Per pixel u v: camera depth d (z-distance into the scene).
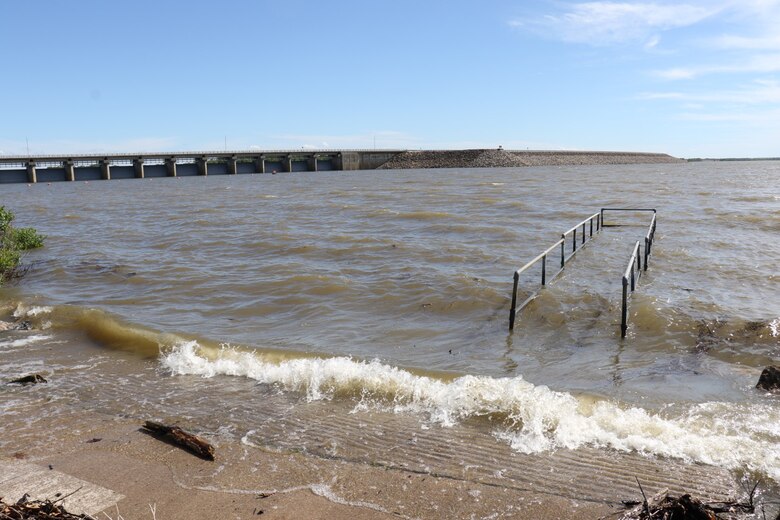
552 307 10.01
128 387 6.42
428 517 3.83
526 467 4.48
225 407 5.79
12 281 13.45
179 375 6.83
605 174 85.50
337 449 4.83
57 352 7.86
